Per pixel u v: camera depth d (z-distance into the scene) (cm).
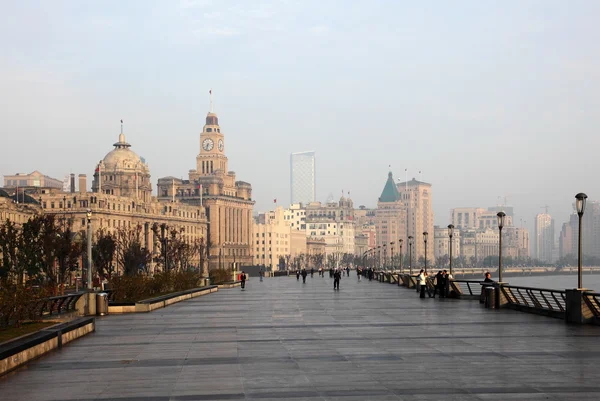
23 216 19438
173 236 19300
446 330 4297
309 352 3391
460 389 2472
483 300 6775
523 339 3806
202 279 12406
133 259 15888
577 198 4691
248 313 5891
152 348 3625
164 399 2377
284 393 2439
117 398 2406
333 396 2381
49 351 3531
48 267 11575
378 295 8844
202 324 4912
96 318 5581
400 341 3772
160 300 6875
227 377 2748
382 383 2592
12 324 4150
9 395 2483
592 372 2780
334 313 5744
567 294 4728
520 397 2338
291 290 10781
